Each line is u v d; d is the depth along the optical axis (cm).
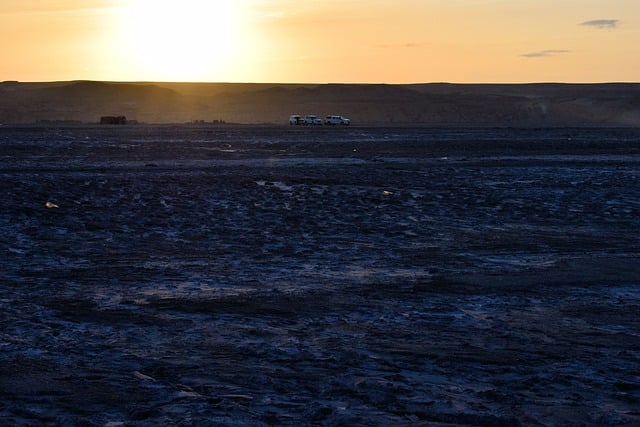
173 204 3497
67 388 1216
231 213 3256
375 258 2369
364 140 10044
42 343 1467
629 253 2483
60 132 11506
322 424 1082
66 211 3206
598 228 3025
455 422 1095
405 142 9600
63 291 1900
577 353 1438
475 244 2636
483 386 1255
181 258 2333
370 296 1870
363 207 3541
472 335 1554
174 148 7950
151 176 4772
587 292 1941
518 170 5697
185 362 1355
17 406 1142
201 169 5475
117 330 1564
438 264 2284
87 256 2352
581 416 1118
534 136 11512
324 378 1279
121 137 10175
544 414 1127
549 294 1917
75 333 1538
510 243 2659
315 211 3375
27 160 6188
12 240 2573
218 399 1174
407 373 1317
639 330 1609
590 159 6888
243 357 1392
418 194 4100
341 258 2359
